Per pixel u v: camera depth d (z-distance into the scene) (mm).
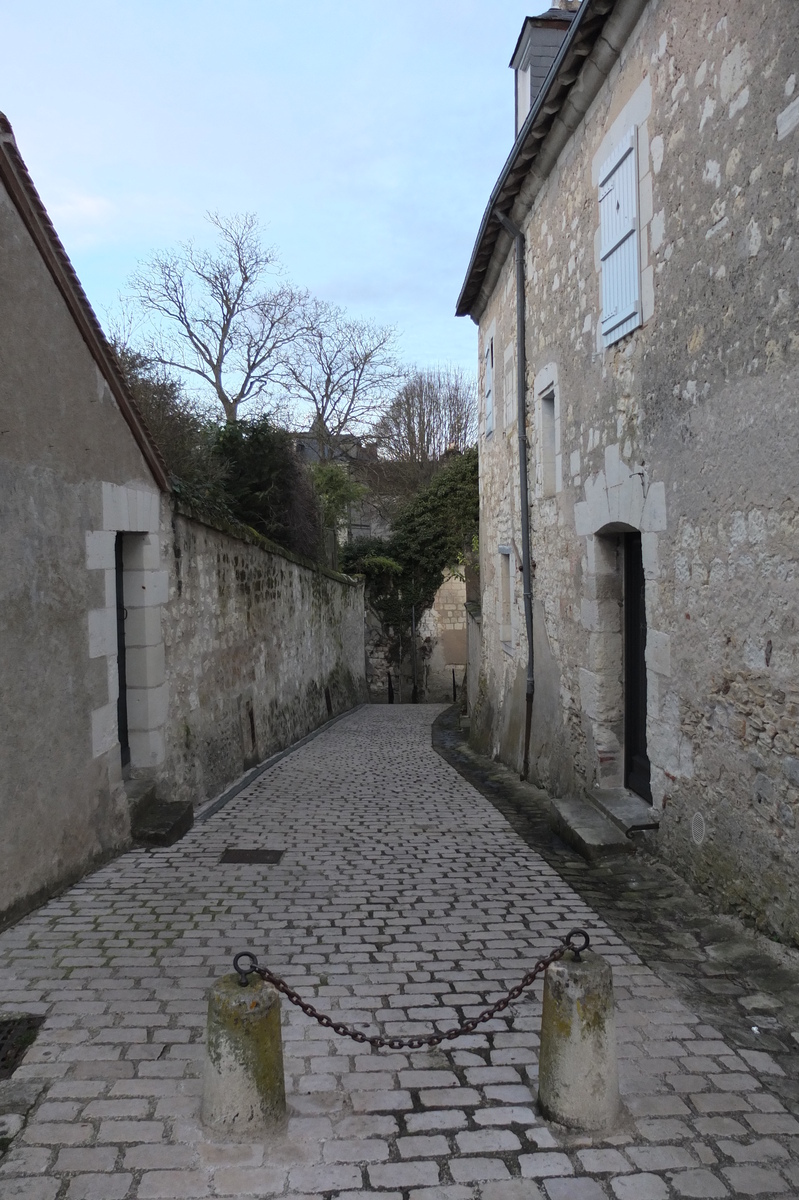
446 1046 2969
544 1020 2580
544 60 9312
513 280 9781
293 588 12477
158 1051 2877
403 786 8648
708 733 4543
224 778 8008
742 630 4172
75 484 4926
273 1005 2492
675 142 4820
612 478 6055
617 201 5789
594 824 5824
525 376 8914
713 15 4340
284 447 13156
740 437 4160
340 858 5461
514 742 9984
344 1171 2289
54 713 4617
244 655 9242
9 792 4141
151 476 6289
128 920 4188
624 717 6617
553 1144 2412
